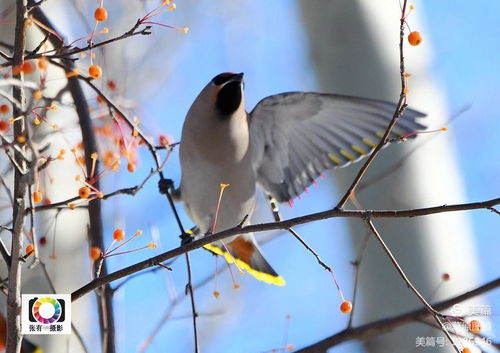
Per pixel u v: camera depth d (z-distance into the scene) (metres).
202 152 11.66
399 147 11.13
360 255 10.09
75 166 11.26
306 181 12.58
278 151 12.64
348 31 11.52
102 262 8.62
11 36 11.48
